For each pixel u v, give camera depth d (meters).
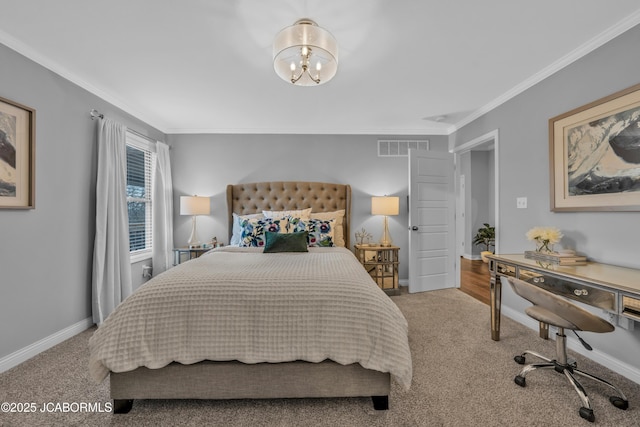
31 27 1.89
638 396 1.68
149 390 1.53
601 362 2.03
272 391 1.55
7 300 2.02
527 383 1.80
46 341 2.29
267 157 4.22
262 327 1.53
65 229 2.48
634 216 1.87
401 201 4.33
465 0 1.67
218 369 1.55
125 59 2.29
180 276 1.74
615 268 1.89
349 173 4.27
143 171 3.80
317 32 1.72
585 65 2.16
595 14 1.80
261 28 1.91
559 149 2.38
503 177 3.09
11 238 2.04
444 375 1.90
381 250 3.82
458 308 3.27
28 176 2.15
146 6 1.70
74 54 2.22
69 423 1.47
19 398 1.67
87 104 2.71
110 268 2.84
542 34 2.00
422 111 3.51
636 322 1.82
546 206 2.55
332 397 1.68
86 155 2.70
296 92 2.93
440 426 1.45
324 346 1.51
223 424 1.47
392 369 1.44
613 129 1.96
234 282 1.65
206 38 2.02
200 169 4.18
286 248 2.91
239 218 3.69
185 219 4.19
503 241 3.10
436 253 4.09
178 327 1.52
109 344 1.47
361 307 1.55
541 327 2.45
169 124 3.97
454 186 4.20
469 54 2.25
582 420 1.48
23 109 2.12
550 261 2.08
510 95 2.94
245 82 2.70
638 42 1.83
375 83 2.74
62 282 2.45
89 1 1.65
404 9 1.74
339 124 4.03
